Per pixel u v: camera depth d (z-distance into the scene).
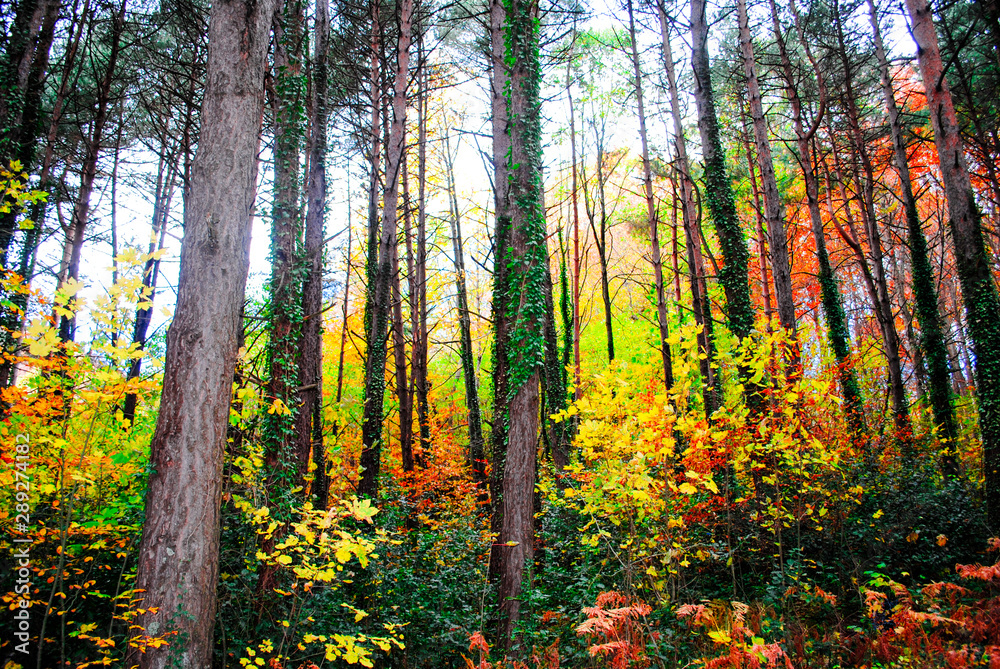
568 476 10.27
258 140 6.17
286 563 5.48
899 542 8.03
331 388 22.94
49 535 6.00
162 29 15.55
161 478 5.15
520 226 8.55
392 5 16.77
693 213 15.77
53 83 14.51
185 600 4.97
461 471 15.51
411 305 18.44
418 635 7.46
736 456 7.50
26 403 4.90
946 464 11.77
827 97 16.70
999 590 6.47
